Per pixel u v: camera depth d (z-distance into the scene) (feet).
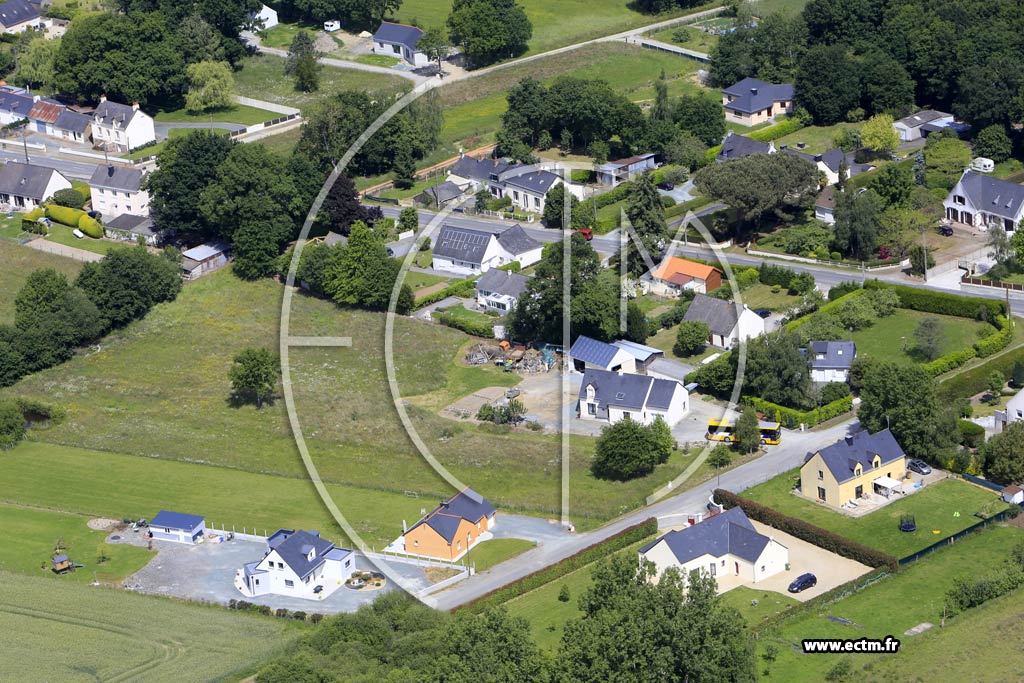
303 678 422.82
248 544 521.24
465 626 422.82
